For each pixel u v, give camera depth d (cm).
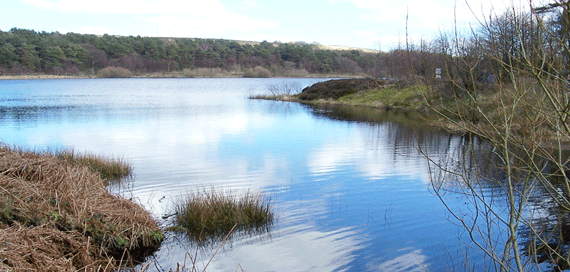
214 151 1783
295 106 4259
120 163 1384
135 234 775
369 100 4238
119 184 1217
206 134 2306
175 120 2994
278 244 785
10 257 587
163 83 9831
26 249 614
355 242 792
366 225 878
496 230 821
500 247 745
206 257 733
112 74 12331
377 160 1587
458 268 673
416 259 715
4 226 687
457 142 1994
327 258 727
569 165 1238
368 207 999
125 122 2858
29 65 11362
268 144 1977
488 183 1138
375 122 2870
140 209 889
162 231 846
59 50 11800
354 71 12519
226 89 7638
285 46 15075
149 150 1798
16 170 888
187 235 830
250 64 14112
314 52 14375
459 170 1347
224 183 1238
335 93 4841
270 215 928
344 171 1402
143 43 13875
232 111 3709
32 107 4028
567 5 349
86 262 654
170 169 1422
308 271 679
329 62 13725
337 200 1061
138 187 1185
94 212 792
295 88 6719
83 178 925
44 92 6531
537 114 431
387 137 2197
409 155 1681
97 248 716
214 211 912
